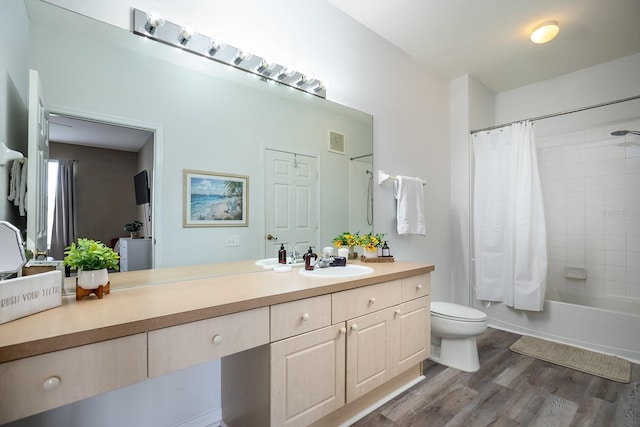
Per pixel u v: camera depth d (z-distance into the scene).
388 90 2.56
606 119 2.88
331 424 1.51
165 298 1.13
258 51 1.76
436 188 3.06
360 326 1.54
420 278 1.95
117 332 0.84
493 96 3.55
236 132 1.70
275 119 1.86
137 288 1.31
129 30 1.37
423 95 2.92
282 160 1.89
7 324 0.84
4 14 0.99
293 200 1.94
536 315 2.78
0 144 0.96
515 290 2.76
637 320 2.28
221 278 1.55
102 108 1.30
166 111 1.46
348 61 2.25
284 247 1.89
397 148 2.64
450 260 3.23
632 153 2.75
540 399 1.77
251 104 1.75
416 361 1.89
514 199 2.79
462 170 3.18
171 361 0.95
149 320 0.90
